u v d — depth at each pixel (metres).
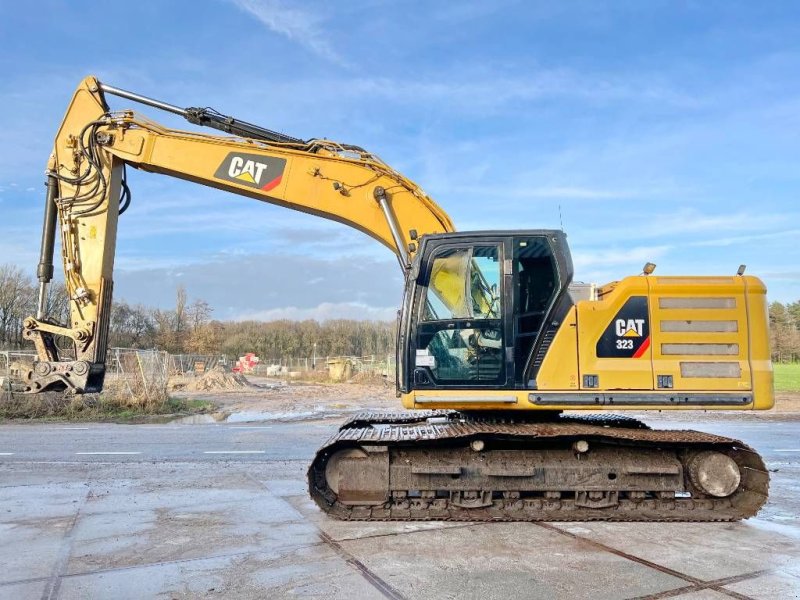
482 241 6.26
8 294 48.78
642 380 5.99
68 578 4.51
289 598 4.11
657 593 4.18
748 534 5.63
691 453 6.14
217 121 7.80
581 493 6.11
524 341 6.09
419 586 4.32
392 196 7.33
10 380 16.91
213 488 7.61
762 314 6.12
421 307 6.23
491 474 6.05
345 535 5.59
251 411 18.34
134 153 7.73
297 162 7.54
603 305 6.10
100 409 16.97
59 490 7.48
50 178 7.88
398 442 6.09
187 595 4.18
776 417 15.84
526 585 4.34
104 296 7.59
